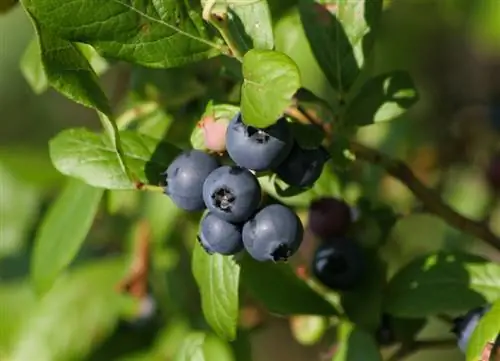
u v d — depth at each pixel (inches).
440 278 17.3
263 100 15.0
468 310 17.1
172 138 18.6
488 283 17.2
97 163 17.0
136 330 21.0
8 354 20.8
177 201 15.8
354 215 18.5
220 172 15.5
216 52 16.1
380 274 17.9
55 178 22.6
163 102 18.6
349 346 17.2
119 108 20.9
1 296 21.1
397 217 18.5
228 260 16.3
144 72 18.6
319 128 16.2
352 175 19.8
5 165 22.6
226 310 16.3
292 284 17.9
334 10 17.3
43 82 18.8
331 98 20.2
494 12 19.4
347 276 17.7
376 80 17.3
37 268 18.8
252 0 16.0
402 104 17.2
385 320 18.0
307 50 19.2
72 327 20.7
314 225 18.0
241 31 16.1
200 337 18.3
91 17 15.6
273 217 15.6
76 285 20.9
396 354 18.1
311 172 15.9
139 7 15.8
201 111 18.1
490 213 22.5
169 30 15.9
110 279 20.9
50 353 20.7
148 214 20.5
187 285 21.3
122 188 16.9
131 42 15.8
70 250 18.6
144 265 20.5
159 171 16.9
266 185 16.3
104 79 21.9
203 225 15.7
